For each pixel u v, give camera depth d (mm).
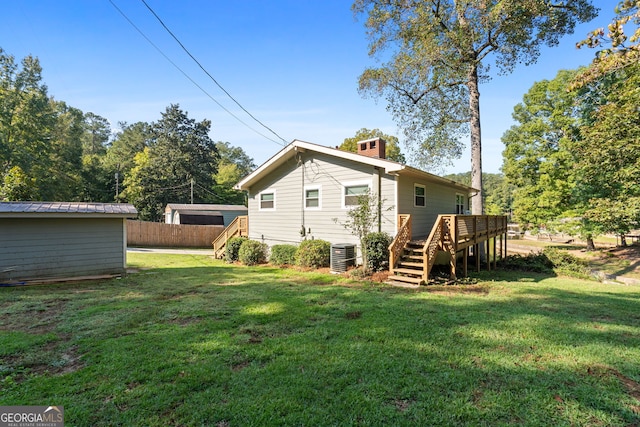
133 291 6875
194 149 37812
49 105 28875
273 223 12797
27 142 25688
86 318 4816
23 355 3443
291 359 3379
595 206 12398
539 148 19266
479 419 2391
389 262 8617
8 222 7758
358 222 8922
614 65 4594
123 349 3604
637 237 19125
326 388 2795
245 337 4027
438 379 2973
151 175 33781
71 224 8453
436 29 12242
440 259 10844
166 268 10805
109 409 2467
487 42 11945
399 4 12383
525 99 19484
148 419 2350
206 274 9352
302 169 11758
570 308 5578
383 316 4957
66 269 8367
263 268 10594
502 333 4219
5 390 2719
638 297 6609
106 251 8891
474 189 12914
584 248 19188
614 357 3504
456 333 4203
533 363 3342
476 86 12766
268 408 2486
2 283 7492
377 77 13172
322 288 7160
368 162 9578
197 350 3592
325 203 11039
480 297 6375
